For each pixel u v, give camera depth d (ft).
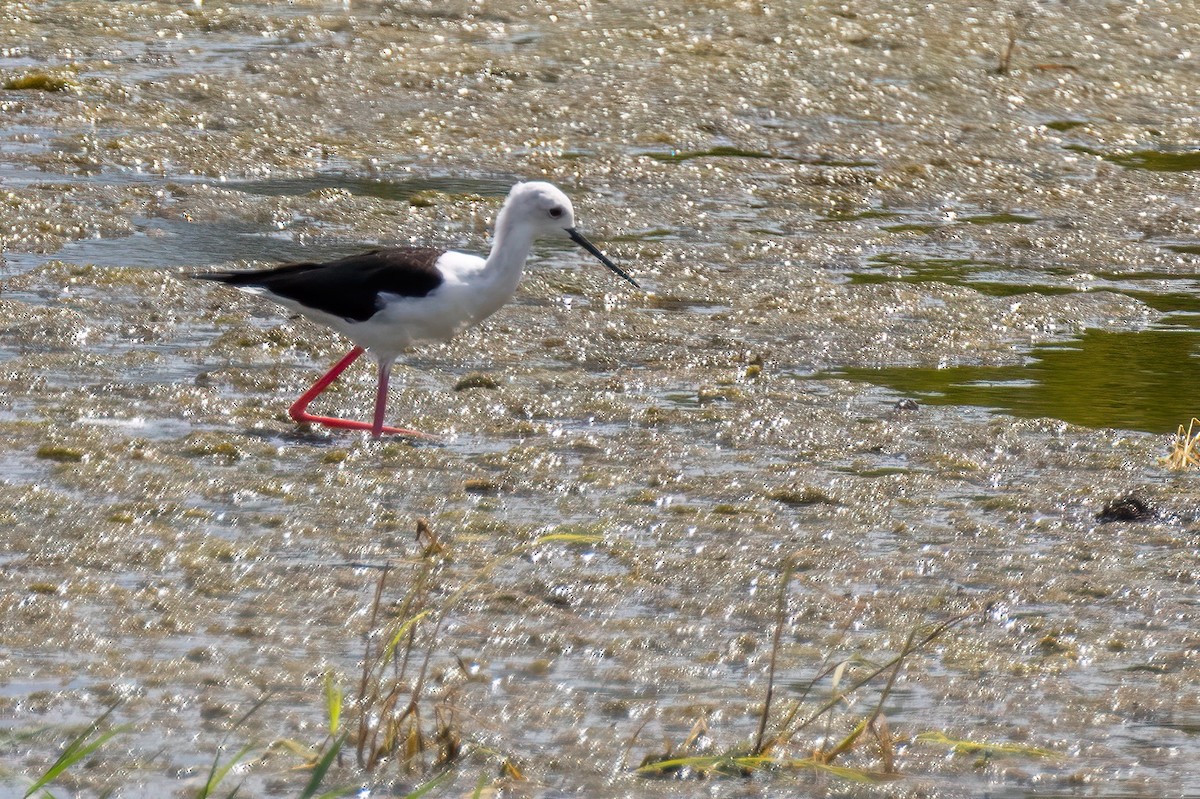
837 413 40.86
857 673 26.14
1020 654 27.12
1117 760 23.39
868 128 75.97
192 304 48.26
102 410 38.60
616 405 40.73
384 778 22.21
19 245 53.21
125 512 31.99
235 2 96.94
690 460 37.14
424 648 26.45
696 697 25.12
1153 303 53.16
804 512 33.88
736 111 77.66
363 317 37.63
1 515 31.37
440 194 62.39
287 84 78.43
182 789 21.67
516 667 25.93
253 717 23.75
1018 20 97.04
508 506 33.63
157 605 27.68
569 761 22.85
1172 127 78.43
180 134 69.26
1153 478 36.63
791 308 50.80
